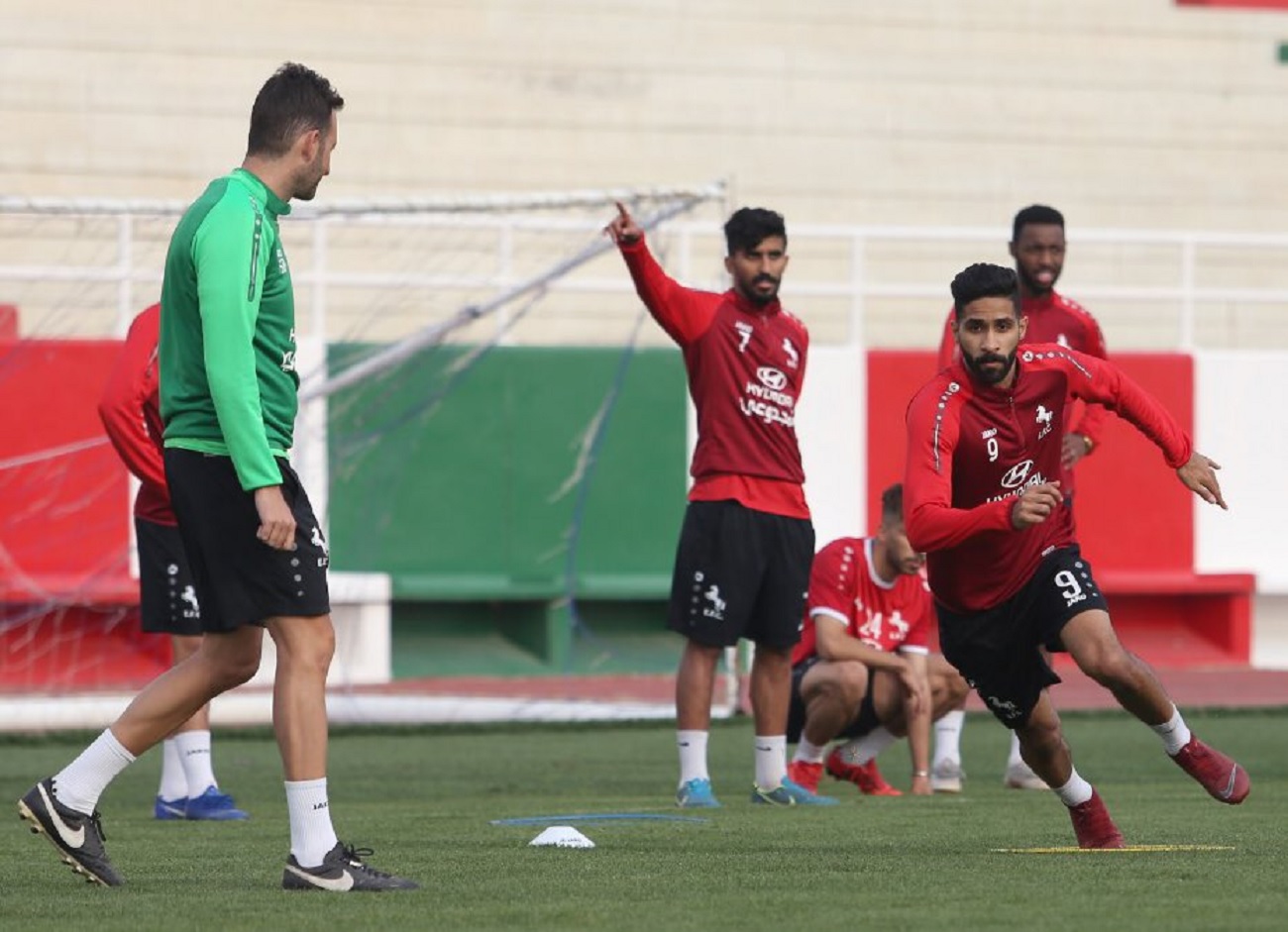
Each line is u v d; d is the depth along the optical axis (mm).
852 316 51531
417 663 49625
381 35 64812
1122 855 18156
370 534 48594
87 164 58062
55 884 16453
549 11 67375
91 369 45844
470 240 55875
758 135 64625
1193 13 72125
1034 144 67000
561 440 49906
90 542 45656
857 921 13609
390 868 17219
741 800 27578
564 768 34000
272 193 15766
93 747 16250
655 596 50250
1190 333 53438
